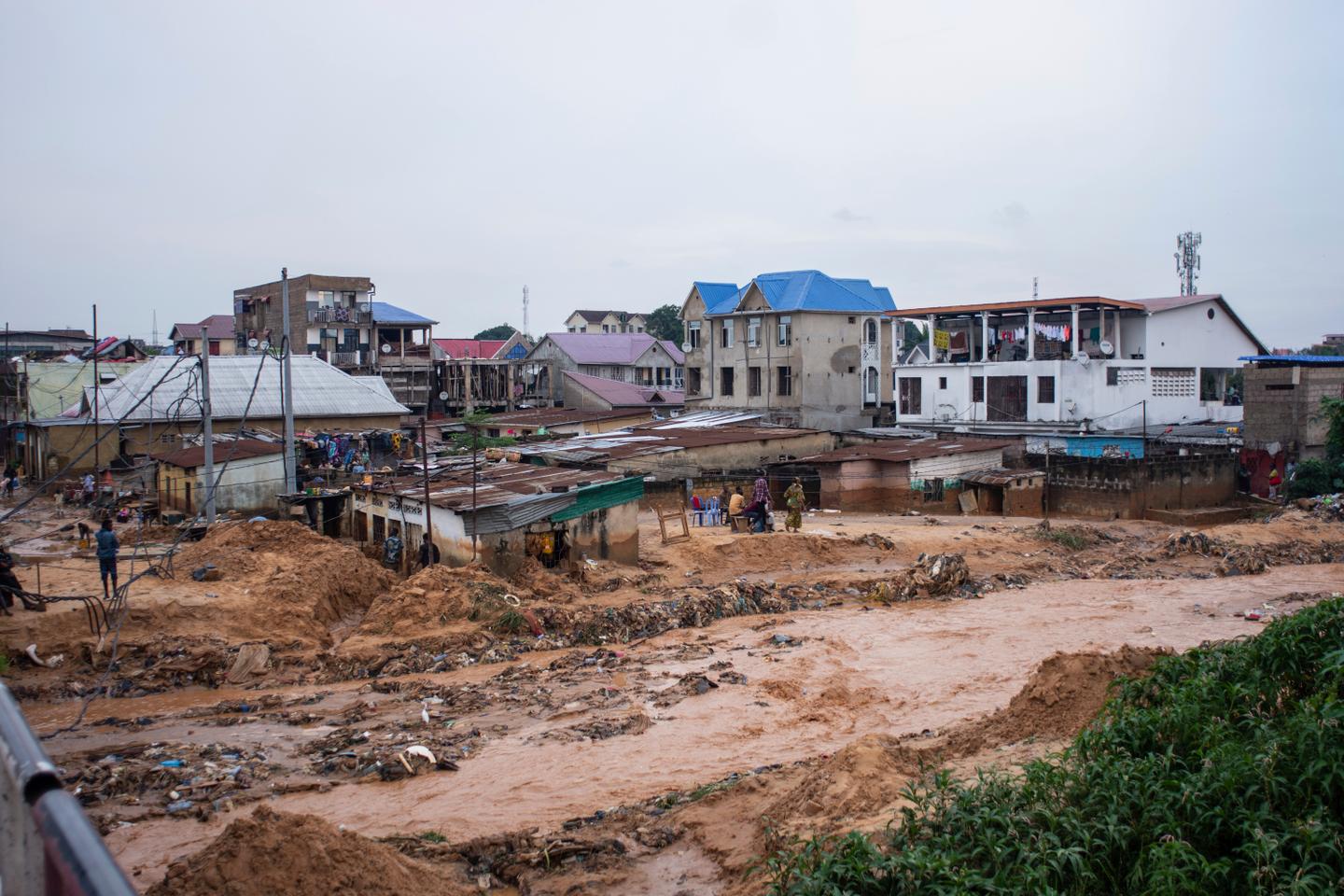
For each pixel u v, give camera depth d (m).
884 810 11.53
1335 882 8.34
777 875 9.92
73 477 49.81
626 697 20.12
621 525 33.25
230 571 27.92
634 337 92.56
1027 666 22.09
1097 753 11.18
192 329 94.50
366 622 25.55
